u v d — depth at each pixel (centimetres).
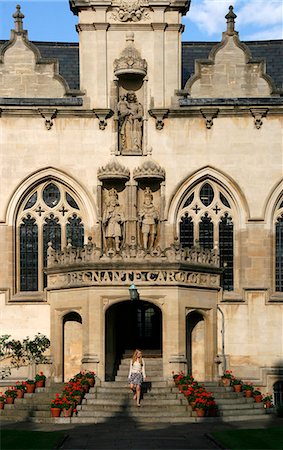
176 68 4469
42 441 2848
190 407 3609
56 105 4403
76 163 4425
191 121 4453
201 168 4434
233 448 2669
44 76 4475
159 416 3538
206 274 4181
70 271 4088
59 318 4153
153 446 2783
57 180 4447
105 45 4456
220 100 4434
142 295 3978
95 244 4300
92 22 4459
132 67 4356
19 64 4478
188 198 4469
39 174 4422
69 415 3531
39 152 4425
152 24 4459
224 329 4350
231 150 4450
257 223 4428
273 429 3186
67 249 4153
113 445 2808
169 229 4409
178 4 4453
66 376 4181
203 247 4444
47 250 4356
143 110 4438
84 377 3816
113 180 4394
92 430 3228
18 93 4469
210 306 4194
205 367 4197
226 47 4512
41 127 4434
